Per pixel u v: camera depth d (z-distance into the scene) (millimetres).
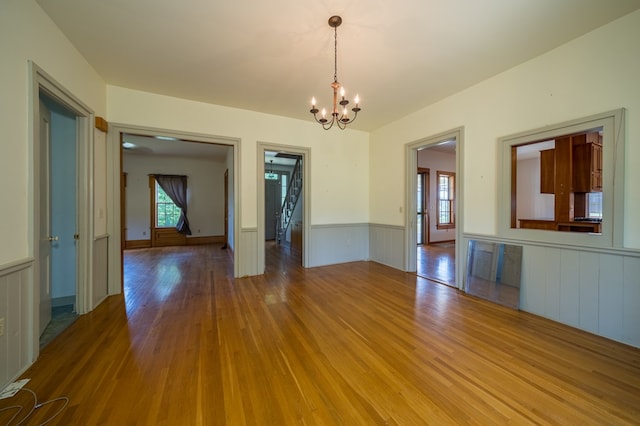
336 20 2176
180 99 3713
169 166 7906
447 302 3090
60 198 2889
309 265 4828
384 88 3432
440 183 7863
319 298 3227
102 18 2152
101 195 3131
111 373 1760
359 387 1633
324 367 1839
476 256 3318
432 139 3932
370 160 5348
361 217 5352
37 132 1930
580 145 3672
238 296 3305
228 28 2291
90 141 2809
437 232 7734
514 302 2885
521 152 6293
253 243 4285
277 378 1718
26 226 1850
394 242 4754
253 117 4223
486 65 2891
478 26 2266
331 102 3854
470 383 1669
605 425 1347
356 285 3746
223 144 4090
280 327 2453
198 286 3723
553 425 1344
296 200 6379
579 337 2264
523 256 2857
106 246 3266
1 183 1639
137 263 5336
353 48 2580
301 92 3545
